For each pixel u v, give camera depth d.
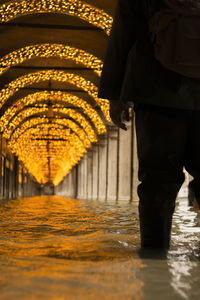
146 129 3.41
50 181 133.38
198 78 3.20
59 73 28.81
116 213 9.41
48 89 33.66
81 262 2.72
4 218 7.57
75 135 51.00
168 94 3.25
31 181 92.44
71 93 34.84
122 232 5.00
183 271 2.45
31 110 38.06
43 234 4.74
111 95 3.62
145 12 3.34
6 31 23.33
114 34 3.51
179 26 2.97
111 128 34.62
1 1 18.83
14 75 28.89
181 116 3.37
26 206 14.73
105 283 2.03
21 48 24.44
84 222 6.60
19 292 1.75
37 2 19.17
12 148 45.50
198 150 3.45
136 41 3.40
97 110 35.44
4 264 2.57
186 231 5.09
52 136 50.81
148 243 3.55
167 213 3.55
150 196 3.49
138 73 3.31
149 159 3.45
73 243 3.88
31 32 23.92
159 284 2.06
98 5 19.70
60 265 2.56
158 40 3.06
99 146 40.97
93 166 46.06
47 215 8.50
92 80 29.27
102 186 40.84
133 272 2.37
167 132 3.37
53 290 1.82
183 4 2.99
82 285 1.96
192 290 1.96
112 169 35.38
